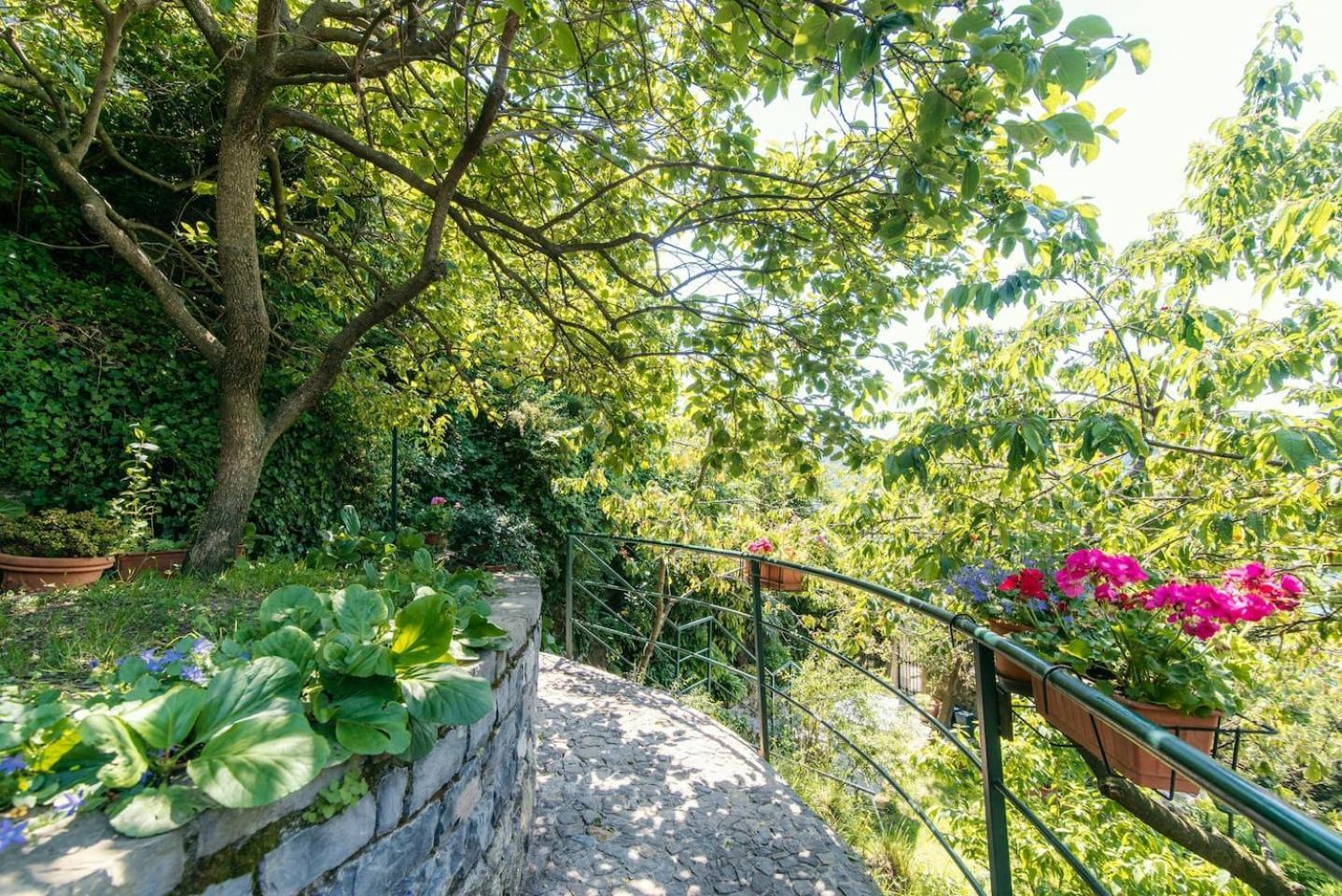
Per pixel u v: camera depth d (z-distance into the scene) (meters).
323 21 3.08
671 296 3.32
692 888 2.02
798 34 1.37
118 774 0.77
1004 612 1.83
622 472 3.69
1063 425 2.86
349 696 1.10
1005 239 1.82
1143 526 3.29
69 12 3.58
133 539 3.07
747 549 4.81
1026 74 1.22
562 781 2.66
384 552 2.71
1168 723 1.37
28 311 3.68
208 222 4.82
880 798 4.11
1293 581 1.70
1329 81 3.69
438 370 4.15
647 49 2.85
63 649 1.46
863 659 6.61
